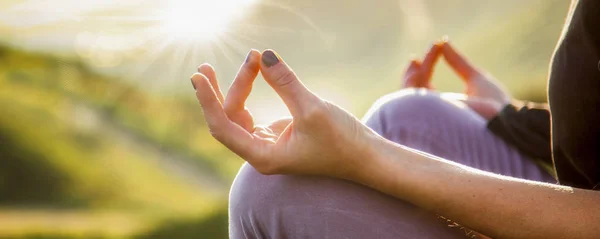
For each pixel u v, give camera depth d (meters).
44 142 13.47
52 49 23.58
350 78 20.84
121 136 18.55
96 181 12.55
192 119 21.56
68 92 21.95
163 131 20.14
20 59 22.70
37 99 17.59
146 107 22.52
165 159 17.00
